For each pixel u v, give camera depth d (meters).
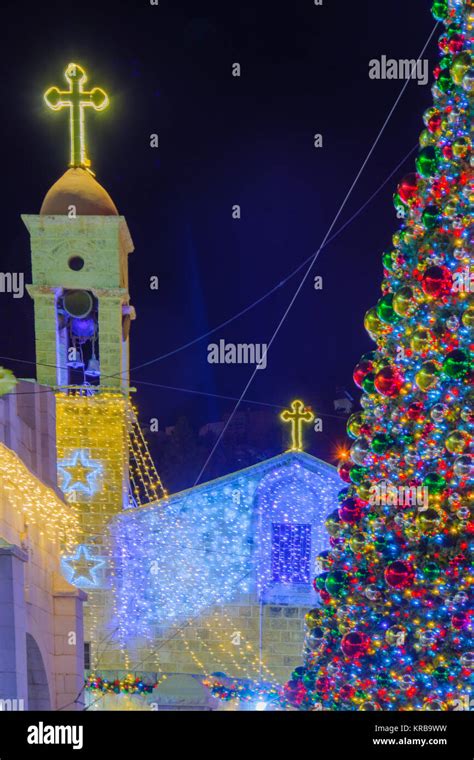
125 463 32.16
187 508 31.56
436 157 11.80
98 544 31.22
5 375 15.41
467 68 11.06
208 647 30.72
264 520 31.50
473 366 10.95
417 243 12.34
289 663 30.61
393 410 12.37
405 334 12.24
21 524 16.94
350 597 12.88
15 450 16.52
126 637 30.78
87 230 31.50
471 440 10.69
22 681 14.39
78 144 32.84
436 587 11.21
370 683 12.27
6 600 14.29
